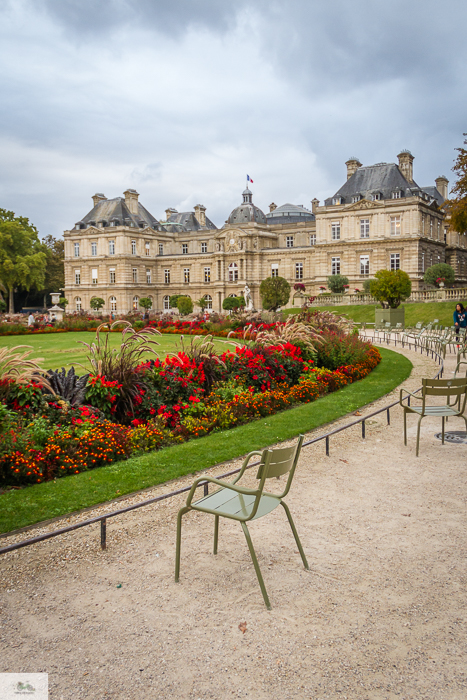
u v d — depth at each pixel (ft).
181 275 298.76
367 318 161.17
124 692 12.67
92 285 295.89
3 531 21.57
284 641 14.47
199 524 22.30
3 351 35.65
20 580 18.03
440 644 14.17
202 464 29.37
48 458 28.50
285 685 12.81
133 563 19.07
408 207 207.31
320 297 187.21
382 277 135.13
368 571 18.10
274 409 43.50
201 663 13.66
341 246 223.10
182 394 40.50
